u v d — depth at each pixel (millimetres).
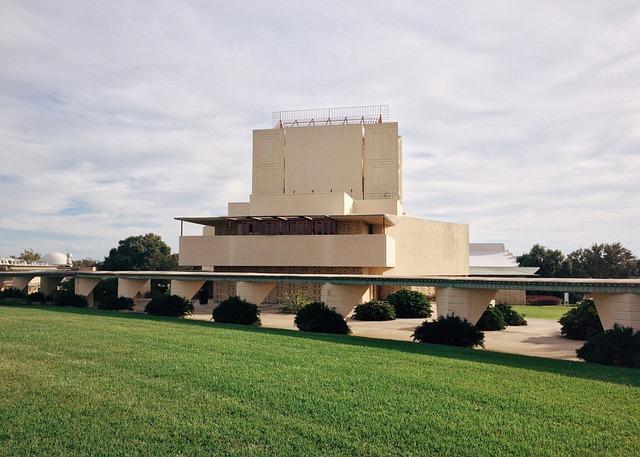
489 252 77688
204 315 31641
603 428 9172
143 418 9430
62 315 26438
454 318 20406
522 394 11266
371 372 13211
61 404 10125
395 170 51219
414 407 10242
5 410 9742
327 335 21172
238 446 8266
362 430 8961
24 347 15992
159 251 77500
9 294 43344
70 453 7922
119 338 18203
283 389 11352
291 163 53406
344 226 42969
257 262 41812
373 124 52406
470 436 8758
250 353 15633
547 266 70625
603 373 13742
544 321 33438
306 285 41156
